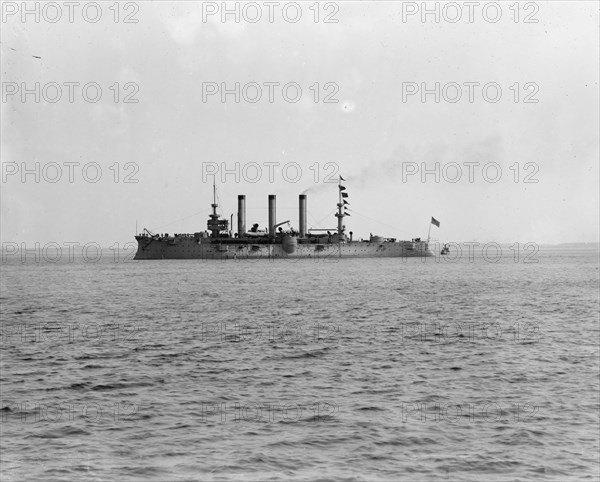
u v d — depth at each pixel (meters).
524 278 121.81
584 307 68.31
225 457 22.83
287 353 40.25
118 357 39.41
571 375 34.06
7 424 26.17
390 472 21.78
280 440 24.38
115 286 104.44
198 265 177.62
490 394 30.42
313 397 30.02
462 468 22.06
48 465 22.09
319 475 21.48
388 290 92.31
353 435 24.89
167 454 23.12
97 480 21.00
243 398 29.95
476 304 71.50
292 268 158.00
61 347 42.94
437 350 41.12
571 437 24.69
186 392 31.08
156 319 58.50
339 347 42.28
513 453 23.27
